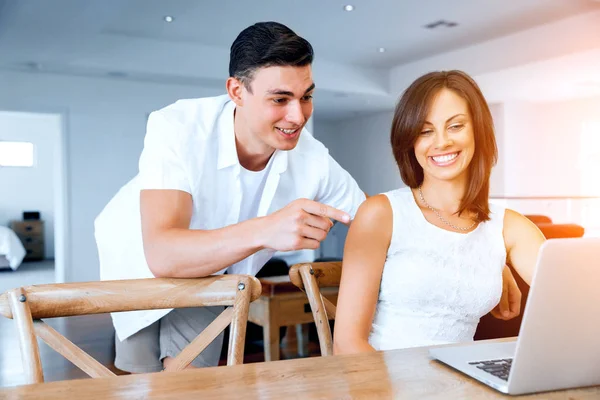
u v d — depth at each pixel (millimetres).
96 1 4871
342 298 1233
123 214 1519
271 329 3086
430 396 674
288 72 1107
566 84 7113
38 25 5531
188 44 6359
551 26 5762
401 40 6316
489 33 6102
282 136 1185
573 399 689
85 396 659
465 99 1231
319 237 961
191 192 1273
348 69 7398
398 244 1272
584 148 8141
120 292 947
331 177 1576
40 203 10000
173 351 1399
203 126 1307
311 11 5285
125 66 6023
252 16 5402
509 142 8289
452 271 1250
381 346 1263
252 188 1444
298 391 681
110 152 6535
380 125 9203
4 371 3254
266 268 3680
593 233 7816
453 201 1310
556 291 656
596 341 698
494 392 697
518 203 7703
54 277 7469
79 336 4098
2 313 868
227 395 664
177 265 1033
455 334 1270
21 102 6086
